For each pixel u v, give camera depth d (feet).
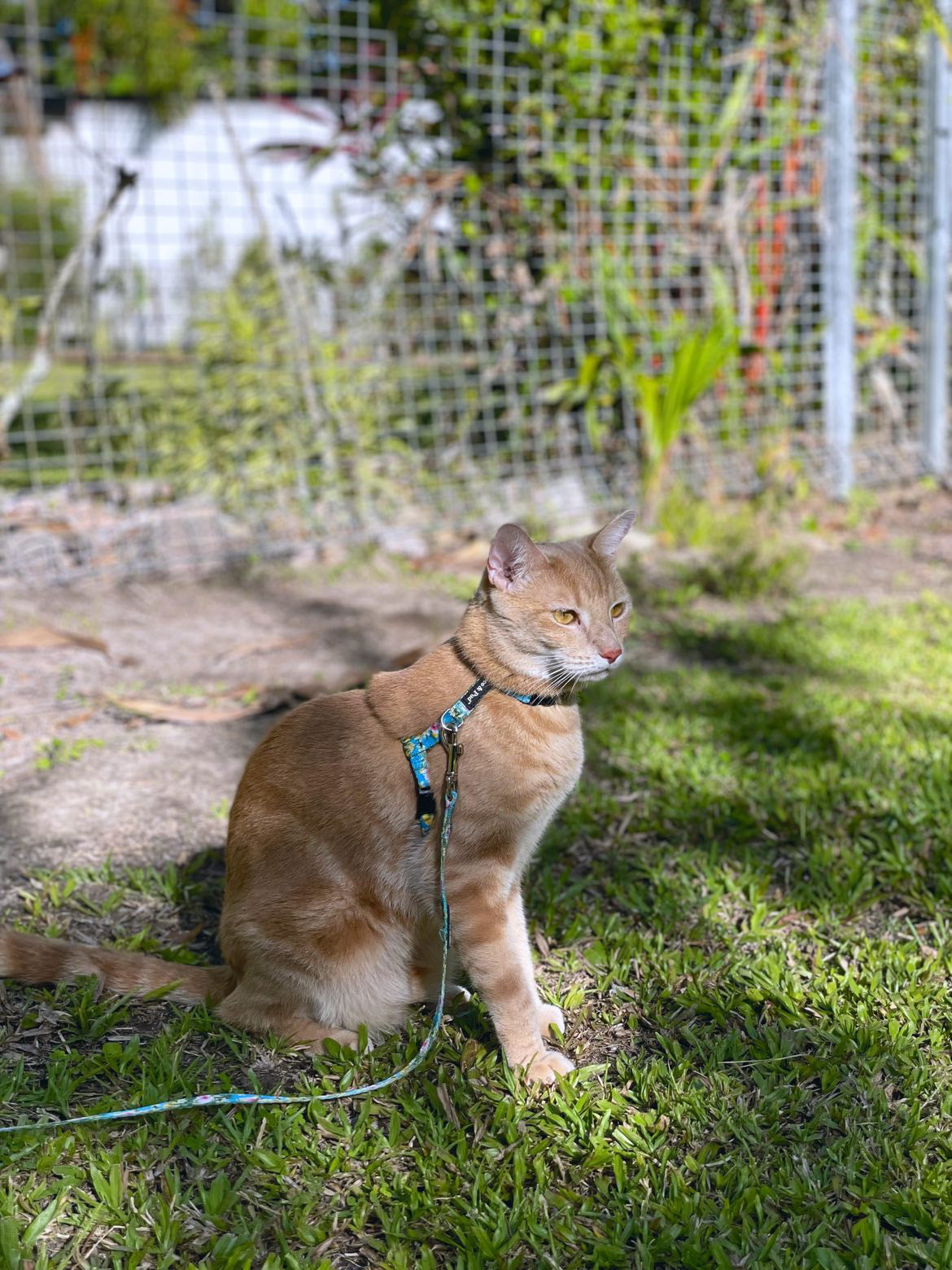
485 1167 4.05
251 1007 4.45
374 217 11.10
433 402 10.66
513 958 4.34
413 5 10.30
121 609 8.18
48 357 9.60
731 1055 4.40
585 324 11.11
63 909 5.07
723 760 6.04
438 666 4.50
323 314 10.53
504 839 4.37
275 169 15.55
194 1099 4.09
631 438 10.81
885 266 12.05
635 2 10.27
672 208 10.94
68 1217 3.89
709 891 5.17
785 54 11.02
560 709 4.50
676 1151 4.10
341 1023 4.50
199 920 5.08
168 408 10.23
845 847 5.39
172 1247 3.81
